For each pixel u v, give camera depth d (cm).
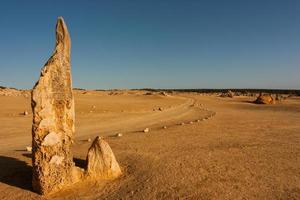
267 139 1964
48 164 1017
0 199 991
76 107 3988
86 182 1088
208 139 1948
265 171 1234
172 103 6059
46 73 1021
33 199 987
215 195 991
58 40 1077
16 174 1192
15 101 4384
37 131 1016
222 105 5925
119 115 3541
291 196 995
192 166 1267
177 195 988
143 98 6969
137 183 1086
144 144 1767
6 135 2159
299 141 1898
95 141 1155
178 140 1908
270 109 5038
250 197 984
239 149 1617
